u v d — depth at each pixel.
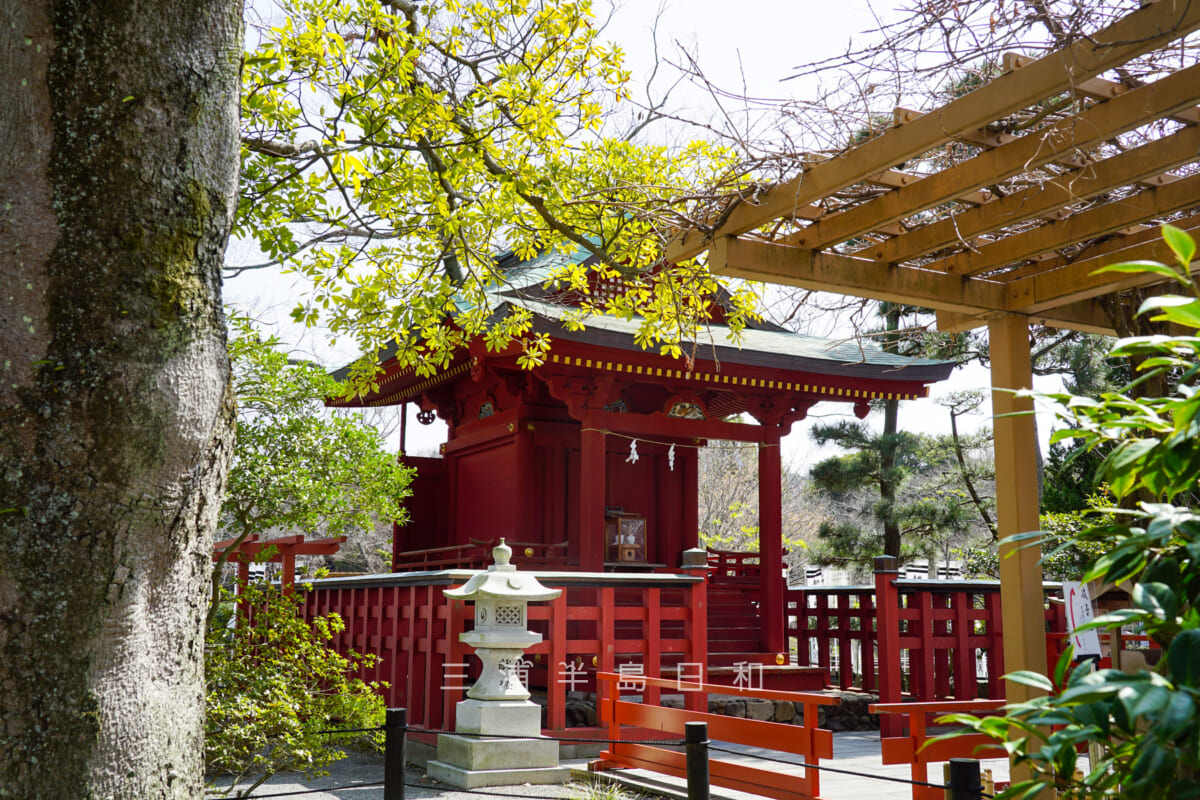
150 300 3.01
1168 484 2.29
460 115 6.60
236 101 3.37
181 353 3.08
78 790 2.86
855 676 17.53
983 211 5.16
